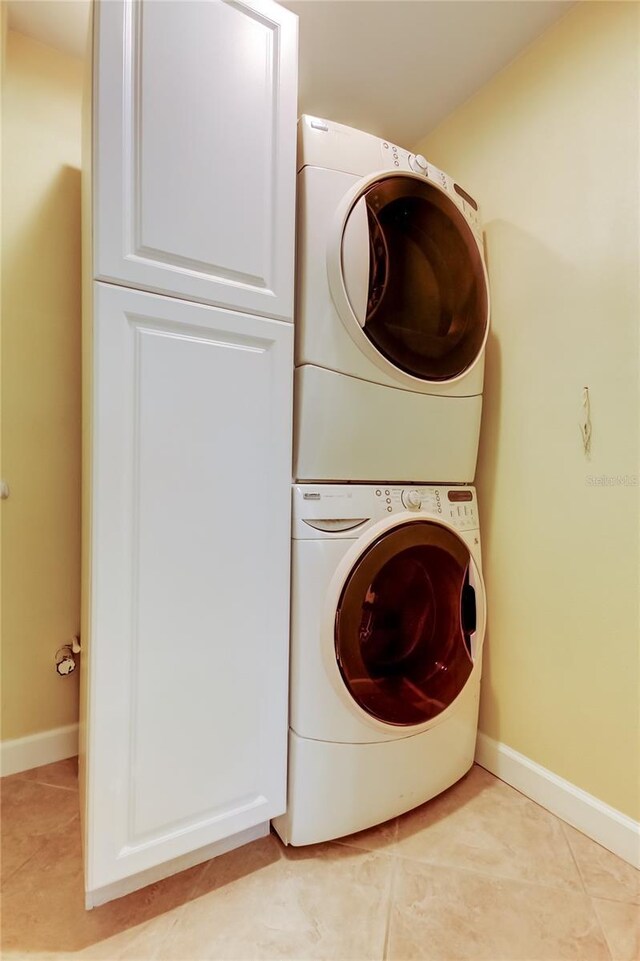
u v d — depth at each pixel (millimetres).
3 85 1337
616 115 1164
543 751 1323
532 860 1121
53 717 1466
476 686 1391
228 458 1006
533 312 1362
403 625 1258
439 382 1287
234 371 1009
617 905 1001
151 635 927
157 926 934
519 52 1402
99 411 859
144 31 892
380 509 1183
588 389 1225
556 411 1301
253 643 1053
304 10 1271
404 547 1183
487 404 1506
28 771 1415
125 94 875
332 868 1086
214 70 970
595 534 1211
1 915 946
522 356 1395
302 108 1635
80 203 1455
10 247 1363
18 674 1409
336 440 1141
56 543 1451
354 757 1143
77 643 1431
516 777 1387
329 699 1113
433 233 1261
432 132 1733
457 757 1355
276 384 1065
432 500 1293
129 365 887
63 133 1435
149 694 928
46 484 1430
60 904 973
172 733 955
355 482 1199
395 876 1066
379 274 1157
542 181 1339
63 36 1394
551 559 1315
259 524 1054
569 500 1270
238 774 1041
